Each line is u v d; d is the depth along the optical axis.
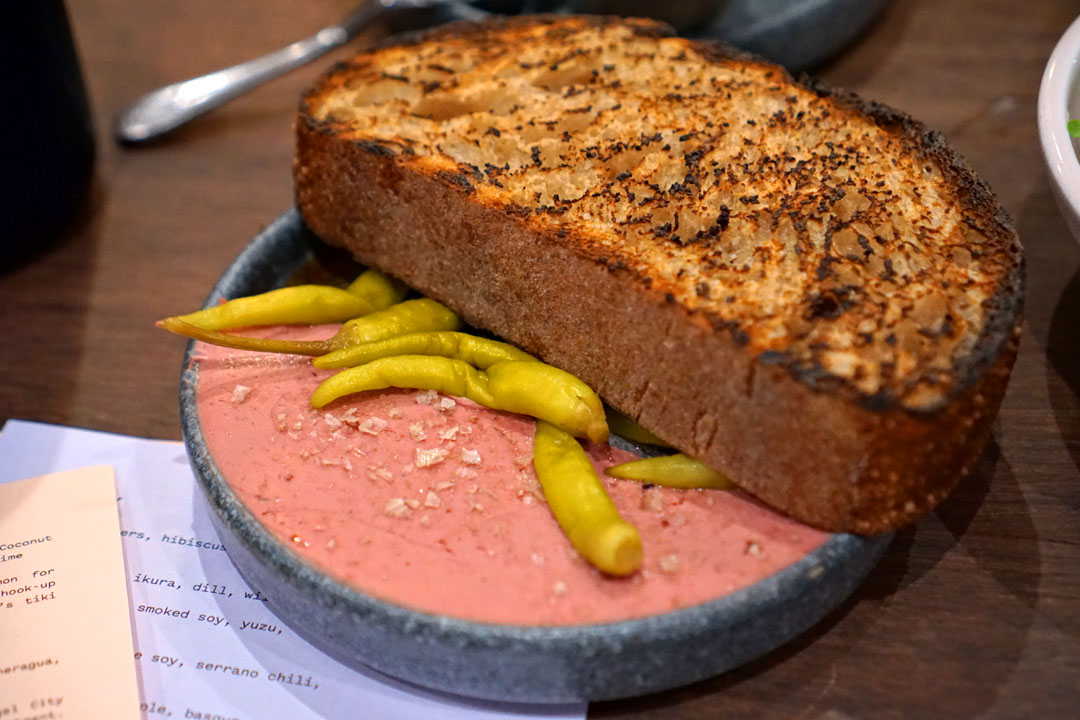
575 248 0.32
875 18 0.51
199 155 0.47
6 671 0.31
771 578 0.29
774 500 0.31
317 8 0.56
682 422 0.31
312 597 0.30
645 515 0.31
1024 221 0.41
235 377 0.34
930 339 0.30
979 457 0.33
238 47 0.53
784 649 0.31
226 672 0.31
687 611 0.29
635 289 0.31
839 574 0.30
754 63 0.38
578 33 0.40
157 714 0.30
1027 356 0.37
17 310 0.41
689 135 0.35
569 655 0.28
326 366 0.34
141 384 0.38
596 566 0.30
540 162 0.35
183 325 0.33
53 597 0.32
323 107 0.38
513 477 0.32
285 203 0.45
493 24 0.41
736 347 0.30
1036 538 0.33
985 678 0.30
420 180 0.34
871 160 0.35
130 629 0.32
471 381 0.34
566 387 0.32
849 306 0.30
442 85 0.38
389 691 0.31
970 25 0.52
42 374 0.39
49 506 0.34
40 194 0.41
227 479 0.32
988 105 0.47
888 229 0.32
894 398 0.29
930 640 0.31
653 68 0.39
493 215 0.33
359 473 0.32
